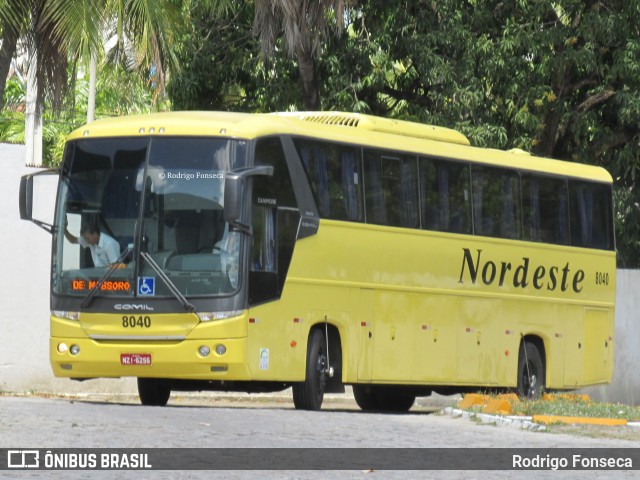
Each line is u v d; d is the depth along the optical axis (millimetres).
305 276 51250
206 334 48156
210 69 82562
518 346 64062
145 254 49062
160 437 35844
